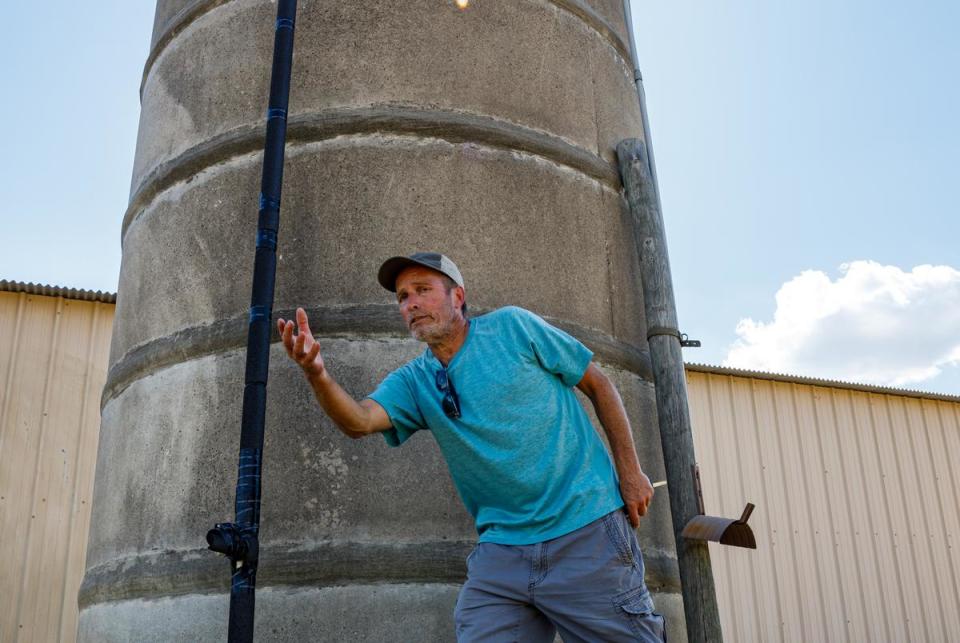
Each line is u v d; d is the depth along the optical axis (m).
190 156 4.13
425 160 3.87
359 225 3.74
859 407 12.87
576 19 4.64
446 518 3.39
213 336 3.73
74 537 9.01
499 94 4.14
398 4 4.11
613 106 4.69
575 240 4.11
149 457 3.76
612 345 4.04
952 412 13.56
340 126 3.88
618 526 2.53
